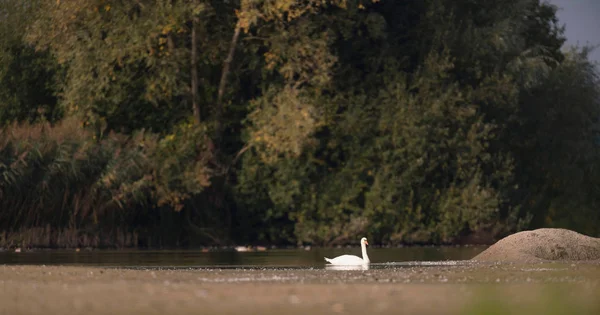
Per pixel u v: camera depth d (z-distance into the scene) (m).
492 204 52.78
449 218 52.56
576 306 15.00
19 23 52.06
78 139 44.72
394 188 51.28
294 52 47.88
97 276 21.19
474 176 53.56
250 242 51.06
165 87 47.12
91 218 45.12
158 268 27.20
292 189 49.59
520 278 21.11
